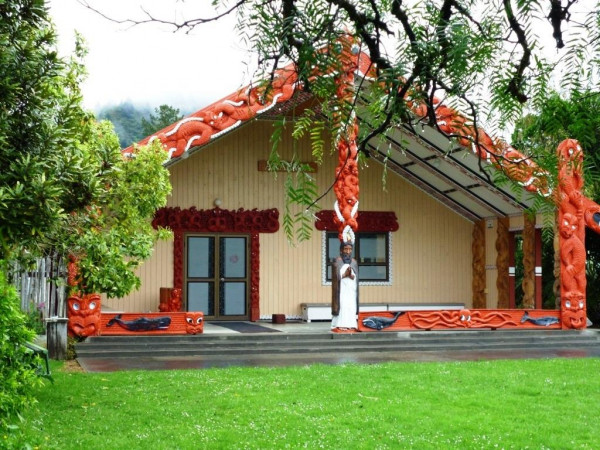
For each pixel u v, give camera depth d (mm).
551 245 22562
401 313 17172
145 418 8664
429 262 22047
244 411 9086
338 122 1969
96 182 6301
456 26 1896
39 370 9750
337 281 16938
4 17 5629
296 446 7559
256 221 20297
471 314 17688
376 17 1978
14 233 5066
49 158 5680
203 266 20141
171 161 16672
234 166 20297
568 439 8055
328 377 11727
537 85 1963
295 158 2037
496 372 12531
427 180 21219
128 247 10203
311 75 1939
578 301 18469
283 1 1986
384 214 21625
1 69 5535
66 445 7410
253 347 15734
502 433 8227
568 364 13734
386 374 12102
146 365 13461
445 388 10852
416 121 2086
